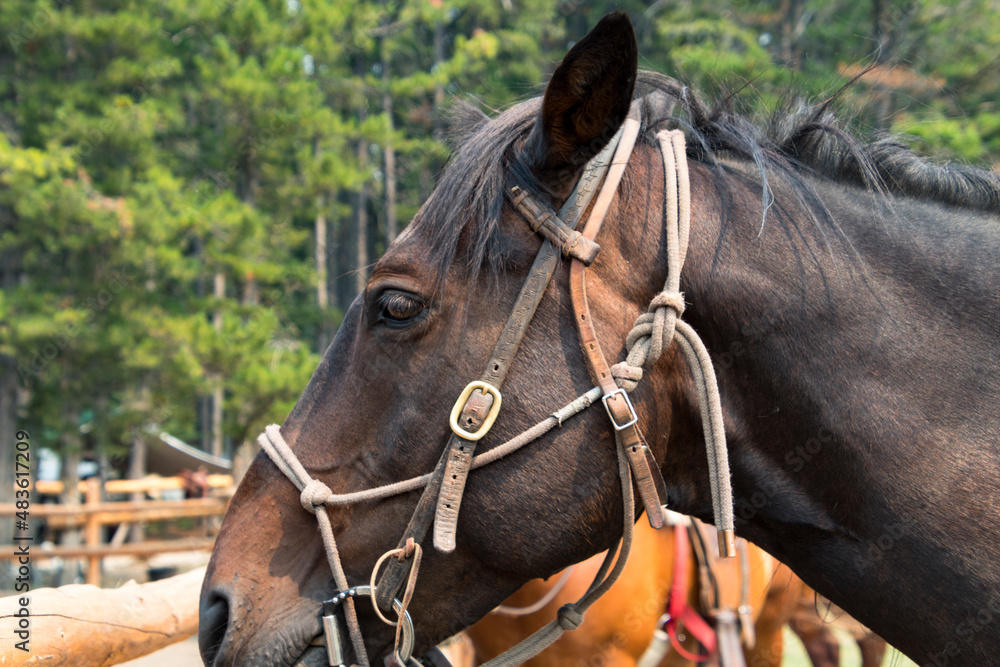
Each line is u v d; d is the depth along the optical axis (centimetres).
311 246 1788
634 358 118
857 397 120
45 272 1204
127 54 1232
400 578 122
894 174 140
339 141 1314
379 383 124
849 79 149
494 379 118
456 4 1747
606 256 123
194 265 1160
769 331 123
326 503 124
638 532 288
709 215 128
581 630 278
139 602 182
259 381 1064
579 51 107
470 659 333
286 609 123
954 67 889
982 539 113
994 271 126
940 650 117
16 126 1251
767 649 351
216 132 1488
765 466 127
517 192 122
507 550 121
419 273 122
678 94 143
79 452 1219
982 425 117
